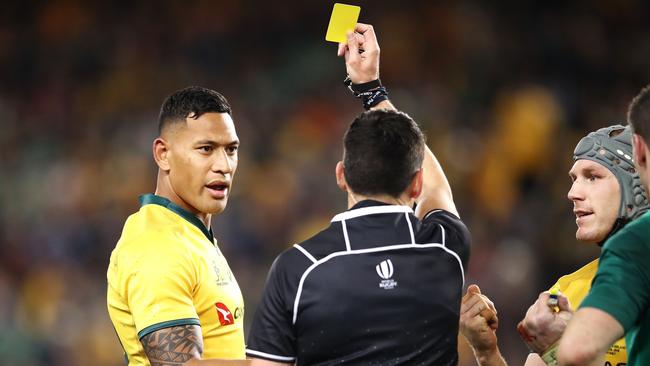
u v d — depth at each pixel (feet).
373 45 44.27
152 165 167.02
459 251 37.42
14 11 197.16
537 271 143.84
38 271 154.30
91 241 157.89
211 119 44.55
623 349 40.16
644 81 179.11
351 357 35.19
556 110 169.48
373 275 35.55
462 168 159.63
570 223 148.66
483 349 42.45
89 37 193.98
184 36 192.54
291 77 181.88
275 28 190.39
